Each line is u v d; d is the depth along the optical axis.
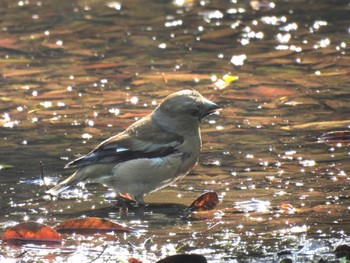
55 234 10.34
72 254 9.91
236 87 16.78
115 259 9.70
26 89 16.98
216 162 12.97
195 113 11.68
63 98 16.42
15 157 13.33
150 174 11.53
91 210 11.42
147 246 10.07
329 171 12.38
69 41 20.33
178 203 11.56
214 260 9.54
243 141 13.85
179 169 11.78
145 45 19.94
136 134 11.68
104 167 11.52
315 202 11.23
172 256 9.27
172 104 11.71
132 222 10.93
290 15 22.16
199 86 16.91
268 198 11.46
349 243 9.81
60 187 11.45
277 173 12.38
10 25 21.56
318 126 14.42
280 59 18.62
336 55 18.73
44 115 15.45
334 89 16.44
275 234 10.23
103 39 20.47
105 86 17.09
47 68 18.38
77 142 14.01
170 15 22.56
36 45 20.03
